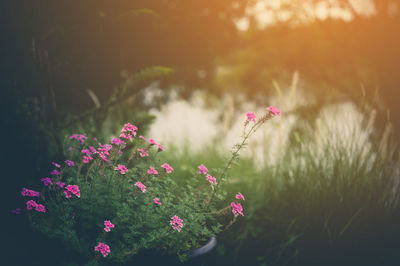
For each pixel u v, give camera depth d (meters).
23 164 2.95
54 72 3.70
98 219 2.32
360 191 3.42
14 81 3.10
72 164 2.52
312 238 3.36
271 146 4.05
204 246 2.56
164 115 5.54
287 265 3.35
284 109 4.02
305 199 3.52
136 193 2.43
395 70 7.06
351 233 3.30
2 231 2.48
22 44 3.16
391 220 3.31
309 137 3.86
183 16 5.32
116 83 4.61
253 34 9.67
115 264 2.27
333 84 7.95
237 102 10.85
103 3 4.26
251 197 3.88
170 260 2.38
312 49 8.44
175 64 5.52
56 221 2.32
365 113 3.72
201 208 2.65
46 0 3.74
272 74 9.85
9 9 3.12
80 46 4.09
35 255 2.36
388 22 7.61
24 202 2.63
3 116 2.98
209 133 5.27
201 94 10.05
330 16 7.92
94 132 3.65
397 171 3.49
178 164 4.46
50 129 3.08
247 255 3.48
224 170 2.60
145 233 2.40
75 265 2.17
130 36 4.61
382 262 3.23
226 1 5.68
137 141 2.79
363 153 3.59
